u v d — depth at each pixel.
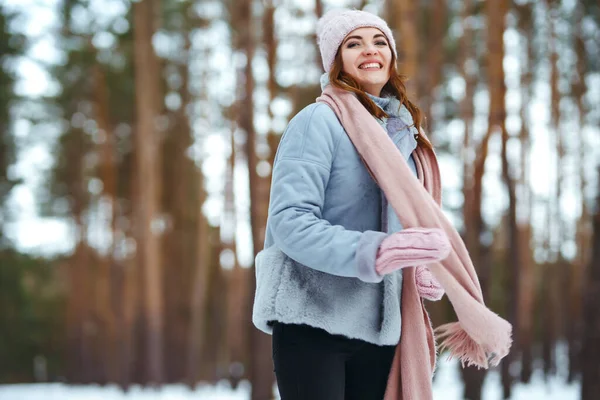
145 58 22.16
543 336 22.61
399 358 1.86
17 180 26.03
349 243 1.67
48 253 29.58
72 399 18.06
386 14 12.79
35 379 30.47
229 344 22.59
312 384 1.75
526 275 20.00
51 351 30.78
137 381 25.12
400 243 1.63
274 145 15.95
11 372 29.94
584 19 19.17
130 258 24.28
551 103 19.89
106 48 23.80
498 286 27.80
